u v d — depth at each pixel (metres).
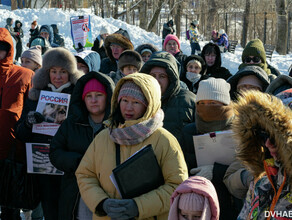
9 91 4.60
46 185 4.07
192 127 3.50
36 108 4.03
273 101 2.13
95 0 31.25
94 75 3.62
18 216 4.62
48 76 4.12
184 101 4.16
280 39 24.30
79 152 3.56
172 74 4.16
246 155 2.27
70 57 4.11
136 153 2.79
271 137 2.09
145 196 2.77
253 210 2.19
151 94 2.93
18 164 4.07
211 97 3.27
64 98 3.97
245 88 4.20
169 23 19.72
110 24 20.95
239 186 2.88
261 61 5.45
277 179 2.11
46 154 3.94
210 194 2.46
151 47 6.89
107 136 3.06
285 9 24.30
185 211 2.47
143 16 29.50
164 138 2.95
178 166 2.88
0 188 4.08
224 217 3.12
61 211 3.51
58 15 21.31
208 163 3.14
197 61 6.11
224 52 20.20
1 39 4.58
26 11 21.78
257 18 37.31
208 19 32.28
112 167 2.94
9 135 4.52
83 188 2.98
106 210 2.79
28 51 5.43
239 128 2.24
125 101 3.00
